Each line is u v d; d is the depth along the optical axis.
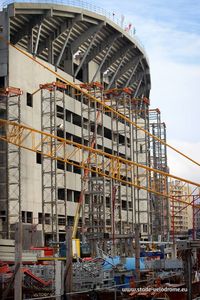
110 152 123.38
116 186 113.00
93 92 109.50
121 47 119.69
